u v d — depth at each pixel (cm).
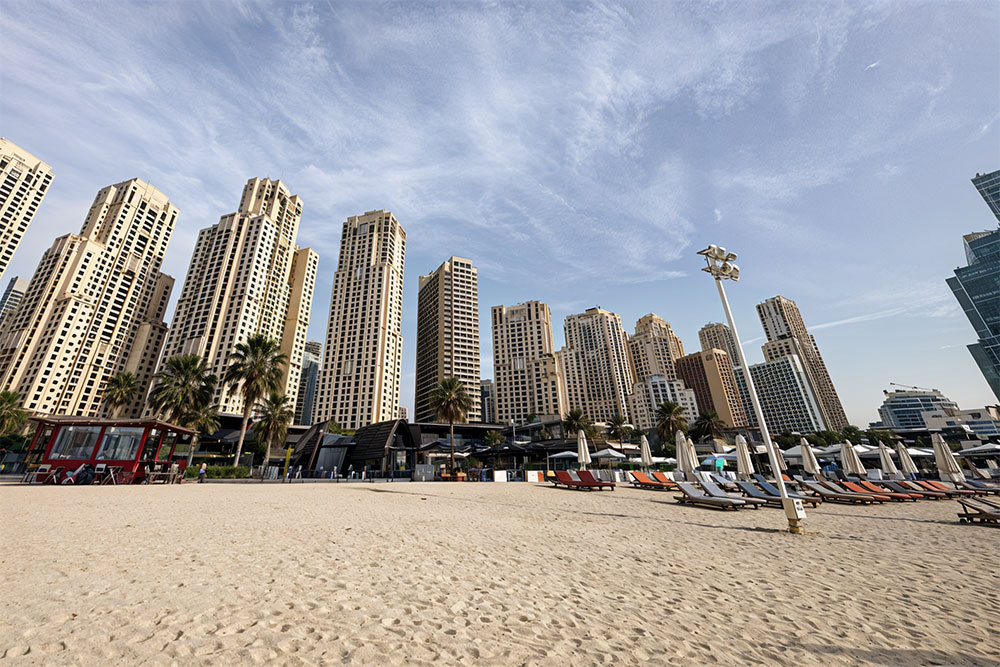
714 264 1409
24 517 1059
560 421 7794
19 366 11238
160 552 717
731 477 2662
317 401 14875
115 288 13362
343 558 716
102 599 471
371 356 15025
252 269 13362
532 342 18712
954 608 534
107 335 12938
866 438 9069
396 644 387
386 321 15788
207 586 531
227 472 3916
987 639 436
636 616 489
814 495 1995
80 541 789
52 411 11306
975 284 13425
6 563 607
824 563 777
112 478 2414
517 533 1052
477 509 1571
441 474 4231
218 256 13600
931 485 2084
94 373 12419
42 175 14100
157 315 14800
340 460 5078
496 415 17375
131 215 14338
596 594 569
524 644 402
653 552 859
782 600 560
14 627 383
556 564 737
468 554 792
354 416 14275
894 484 2078
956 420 11888
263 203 15038
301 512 1327
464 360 17438
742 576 682
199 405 4875
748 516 1465
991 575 695
